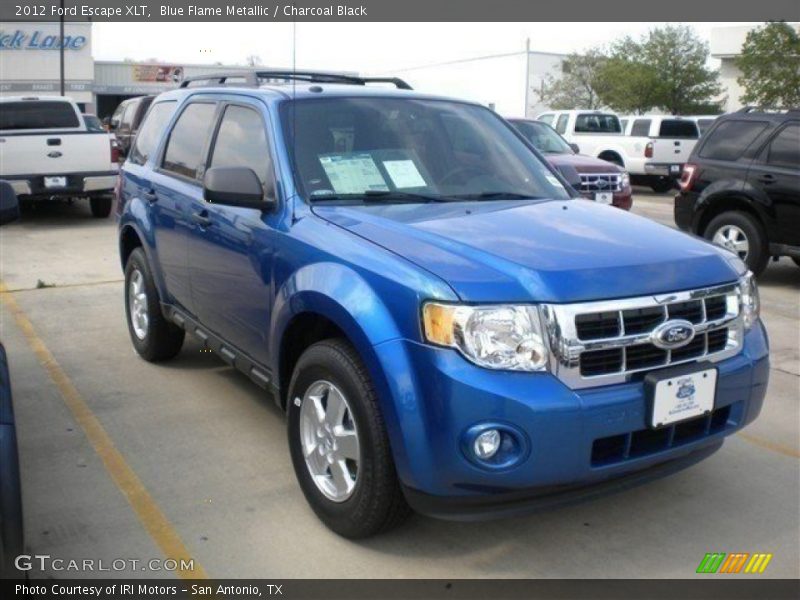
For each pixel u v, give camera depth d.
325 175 4.17
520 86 47.53
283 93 4.56
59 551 3.54
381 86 5.16
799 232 8.67
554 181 4.79
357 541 3.62
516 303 3.09
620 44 41.19
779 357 6.61
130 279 6.16
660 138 20.75
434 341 3.06
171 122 5.72
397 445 3.15
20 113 13.60
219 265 4.60
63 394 5.44
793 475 4.39
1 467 2.78
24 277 9.20
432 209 4.00
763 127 9.09
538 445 3.02
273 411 5.16
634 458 3.23
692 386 3.29
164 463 4.42
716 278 3.49
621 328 3.18
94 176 13.18
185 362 6.11
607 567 3.48
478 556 3.54
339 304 3.38
